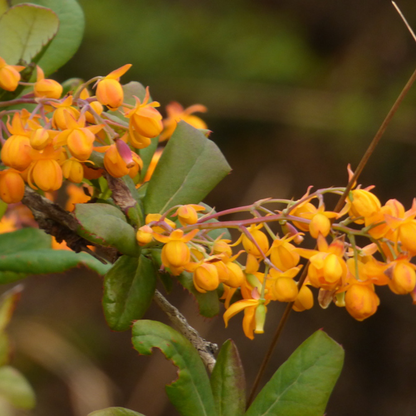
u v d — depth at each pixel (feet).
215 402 1.61
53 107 1.64
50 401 3.67
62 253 1.76
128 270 1.62
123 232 1.59
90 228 1.58
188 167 1.68
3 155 1.59
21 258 1.76
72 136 1.59
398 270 1.58
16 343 3.34
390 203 1.59
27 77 1.69
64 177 1.65
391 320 4.94
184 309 4.48
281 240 1.61
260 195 5.08
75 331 4.41
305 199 1.60
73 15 1.77
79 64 5.07
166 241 1.59
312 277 1.58
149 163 1.72
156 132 1.62
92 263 1.76
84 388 3.27
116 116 1.69
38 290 4.55
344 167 5.16
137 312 1.62
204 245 1.65
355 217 1.60
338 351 1.60
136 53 5.12
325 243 1.58
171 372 4.28
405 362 4.82
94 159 1.62
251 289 1.62
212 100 5.17
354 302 1.59
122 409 1.61
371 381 4.86
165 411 4.21
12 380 1.67
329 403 4.80
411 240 1.58
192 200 1.67
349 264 1.60
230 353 1.62
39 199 1.65
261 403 1.61
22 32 1.69
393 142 5.14
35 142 1.57
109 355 4.45
